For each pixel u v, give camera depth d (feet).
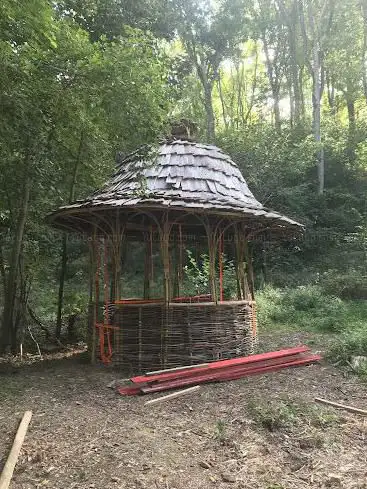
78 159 25.48
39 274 30.25
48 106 20.59
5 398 16.61
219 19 66.74
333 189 67.15
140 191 20.01
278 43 85.10
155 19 49.47
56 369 21.44
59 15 28.04
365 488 10.40
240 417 14.73
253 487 10.37
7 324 25.05
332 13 73.10
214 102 110.01
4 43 16.71
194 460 11.62
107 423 14.12
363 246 50.14
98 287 23.07
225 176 23.39
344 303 38.29
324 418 14.40
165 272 20.56
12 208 25.64
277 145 57.36
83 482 10.36
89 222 22.53
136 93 19.56
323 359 22.84
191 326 20.72
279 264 54.03
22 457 11.52
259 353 23.98
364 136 72.90
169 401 16.48
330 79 93.71
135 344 20.83
